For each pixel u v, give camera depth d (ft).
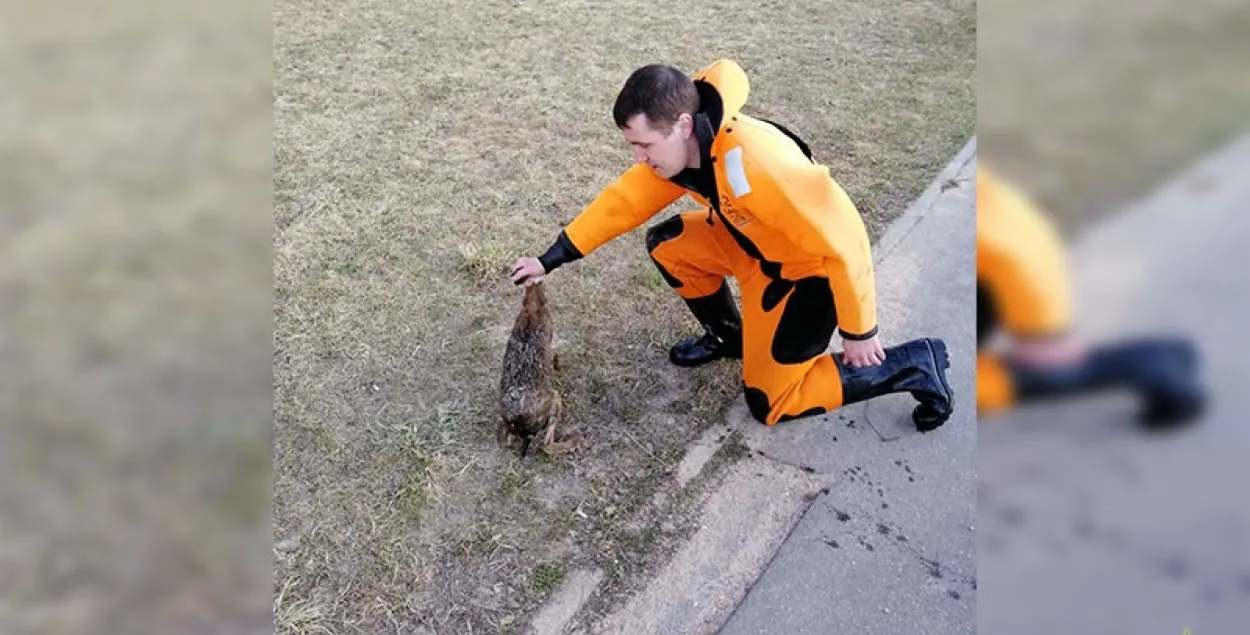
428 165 12.89
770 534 7.50
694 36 16.85
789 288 7.28
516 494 7.92
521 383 7.94
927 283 10.32
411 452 8.37
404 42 16.71
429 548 7.50
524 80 15.28
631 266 10.73
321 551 7.51
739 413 8.64
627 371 9.18
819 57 15.93
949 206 11.60
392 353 9.56
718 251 7.92
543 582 7.20
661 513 7.71
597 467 8.14
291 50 16.31
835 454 8.20
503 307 10.19
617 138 13.52
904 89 14.73
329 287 10.52
